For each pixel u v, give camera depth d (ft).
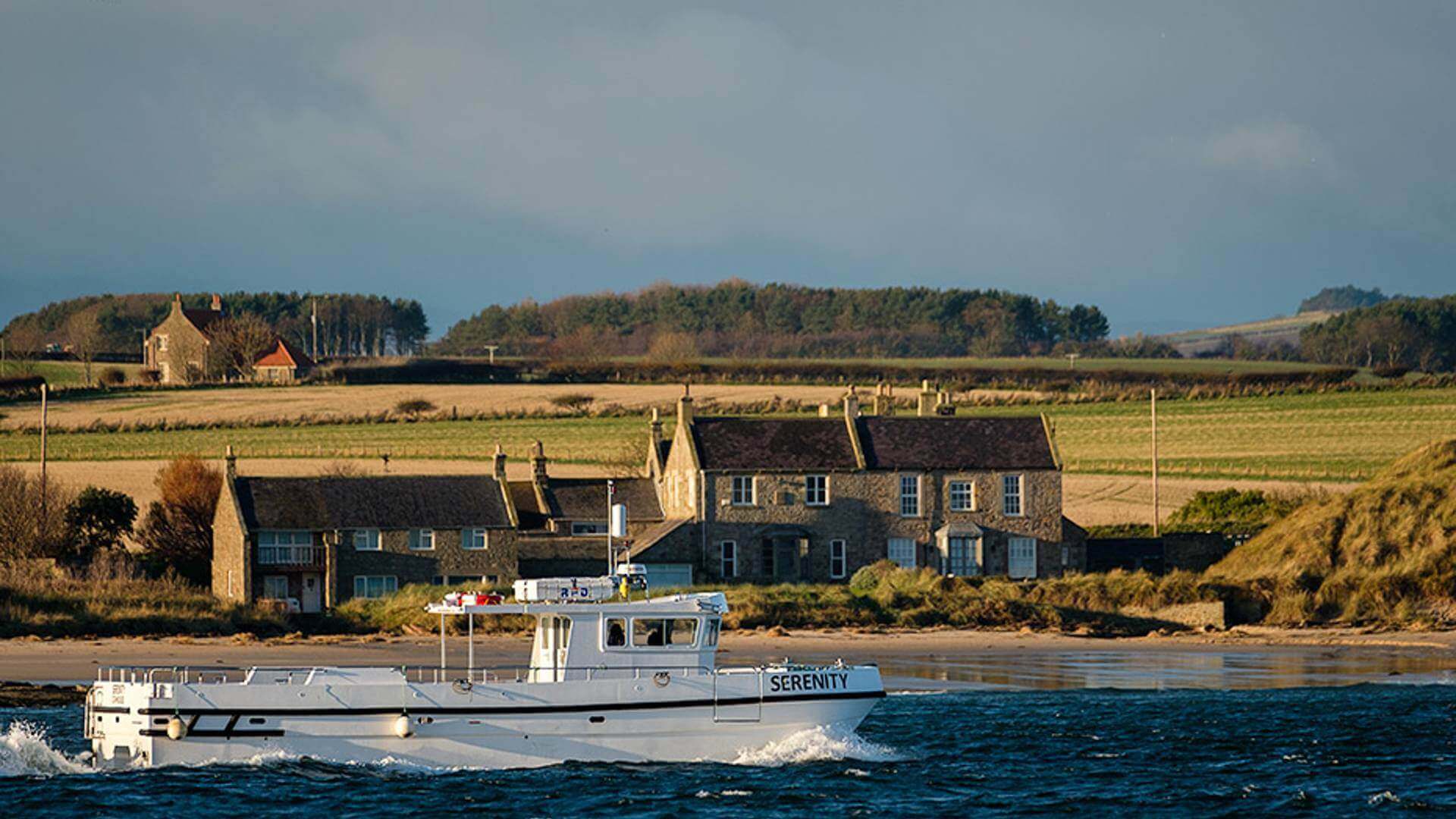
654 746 537.24
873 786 538.06
